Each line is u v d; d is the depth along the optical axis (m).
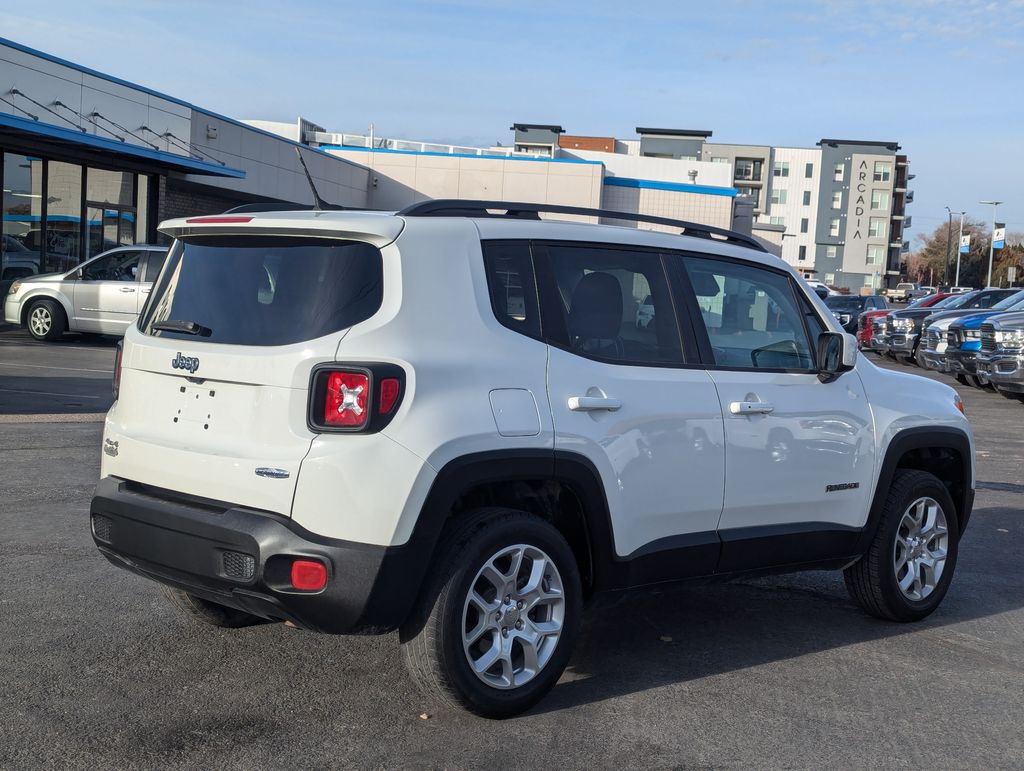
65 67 19.98
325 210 4.15
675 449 4.29
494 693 3.78
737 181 107.69
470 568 3.66
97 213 22.88
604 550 4.10
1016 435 12.89
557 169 39.31
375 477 3.45
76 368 14.25
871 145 109.62
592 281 4.24
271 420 3.54
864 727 3.95
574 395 3.98
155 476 3.82
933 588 5.45
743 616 5.38
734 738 3.80
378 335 3.55
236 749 3.53
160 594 5.16
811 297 5.20
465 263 3.85
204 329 3.83
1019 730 3.98
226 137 26.38
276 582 3.46
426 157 39.06
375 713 3.87
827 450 4.91
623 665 4.54
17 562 5.57
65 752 3.44
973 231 120.94
